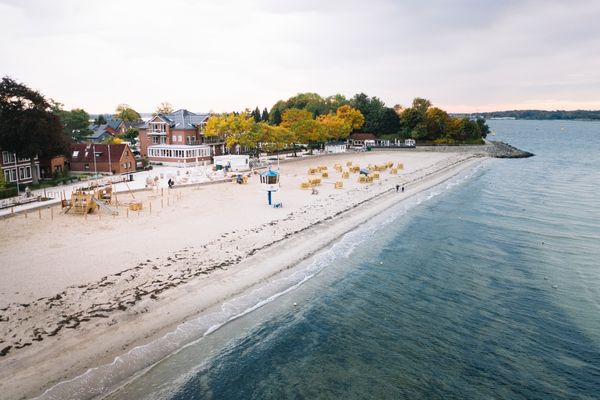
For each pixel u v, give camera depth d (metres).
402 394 19.94
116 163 75.00
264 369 21.38
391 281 32.41
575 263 36.66
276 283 30.72
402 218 51.06
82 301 25.73
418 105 160.25
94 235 38.16
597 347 23.92
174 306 26.00
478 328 25.89
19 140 58.09
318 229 43.75
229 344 23.11
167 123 98.19
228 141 92.00
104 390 18.73
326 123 123.38
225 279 30.31
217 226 42.41
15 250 33.75
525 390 20.34
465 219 51.25
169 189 60.88
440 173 90.50
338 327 25.55
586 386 20.64
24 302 25.28
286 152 119.00
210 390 19.59
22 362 19.81
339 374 21.25
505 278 33.44
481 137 181.75
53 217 44.09
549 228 47.47
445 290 31.09
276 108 172.12
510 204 60.50
